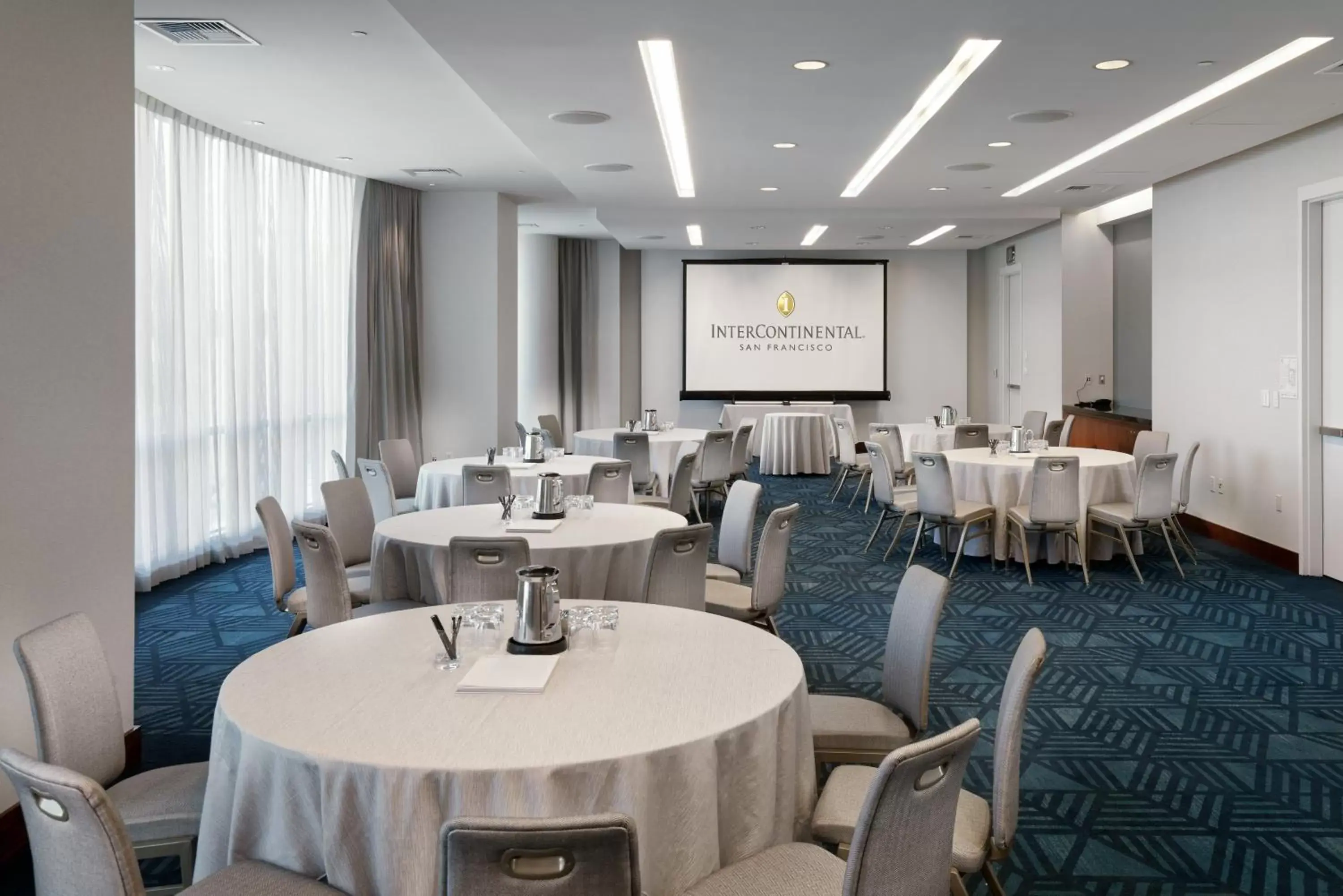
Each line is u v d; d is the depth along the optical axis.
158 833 2.39
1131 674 4.95
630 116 6.56
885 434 9.43
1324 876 2.99
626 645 2.78
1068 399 11.91
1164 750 3.97
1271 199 7.54
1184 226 8.88
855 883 1.72
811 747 2.53
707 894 2.03
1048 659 5.21
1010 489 7.38
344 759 1.97
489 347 10.28
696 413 15.02
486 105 6.71
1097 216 11.70
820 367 14.80
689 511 9.85
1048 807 3.47
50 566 3.29
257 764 2.09
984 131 7.08
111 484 3.64
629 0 4.48
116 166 3.64
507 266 10.50
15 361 3.11
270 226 8.37
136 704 4.55
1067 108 6.41
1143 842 3.21
